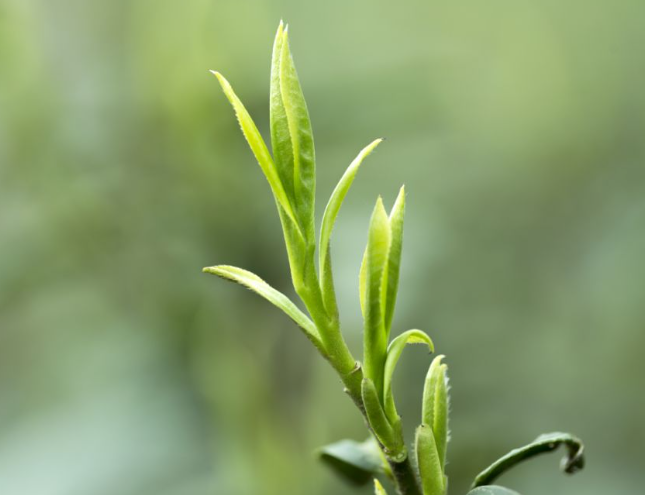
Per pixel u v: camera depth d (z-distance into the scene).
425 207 0.78
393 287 0.26
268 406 0.65
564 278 0.84
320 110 0.73
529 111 0.96
